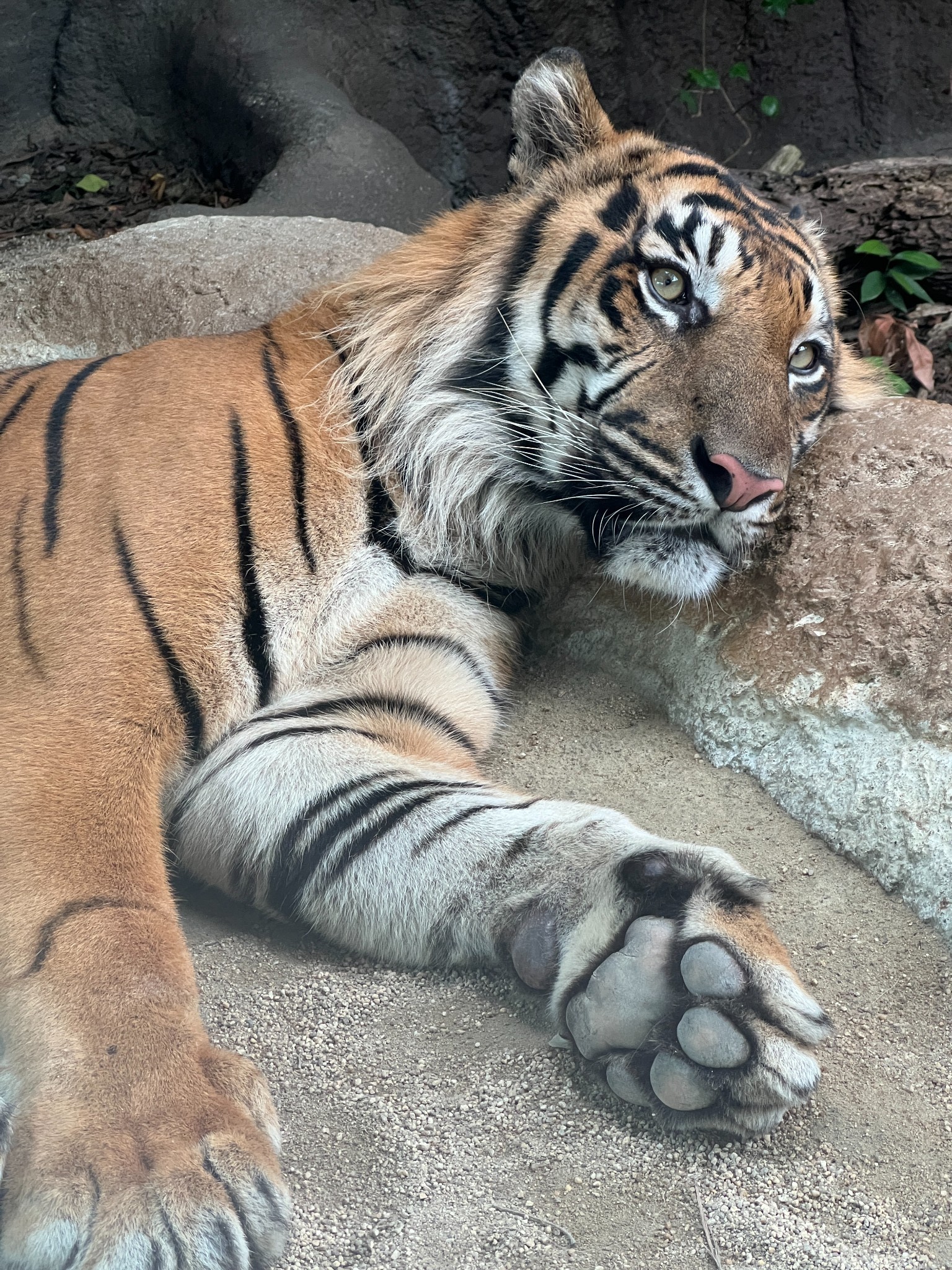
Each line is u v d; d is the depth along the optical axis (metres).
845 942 1.34
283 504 1.44
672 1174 1.16
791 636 1.52
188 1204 1.06
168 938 1.21
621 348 1.46
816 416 1.57
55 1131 1.09
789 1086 1.16
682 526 1.48
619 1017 1.17
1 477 1.41
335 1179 1.15
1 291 2.53
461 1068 1.24
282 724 1.42
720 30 3.94
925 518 1.51
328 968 1.34
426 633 1.53
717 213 1.47
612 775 1.53
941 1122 1.20
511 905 1.29
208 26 3.67
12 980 1.18
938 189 2.83
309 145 3.40
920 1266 1.11
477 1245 1.11
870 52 3.90
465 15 3.82
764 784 1.50
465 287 1.56
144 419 1.43
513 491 1.58
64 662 1.33
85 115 3.88
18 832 1.25
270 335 1.54
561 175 1.56
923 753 1.40
